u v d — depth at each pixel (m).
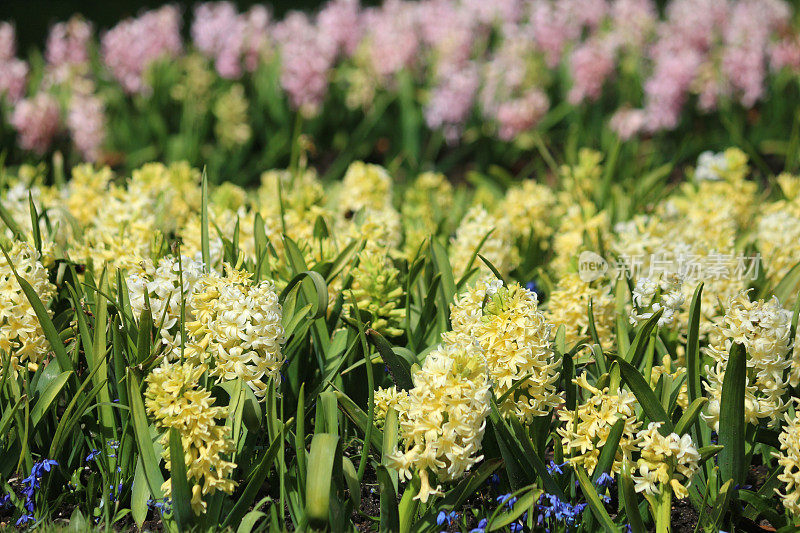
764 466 2.93
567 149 6.43
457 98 7.32
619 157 7.02
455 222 4.81
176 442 2.23
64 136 7.36
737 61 7.30
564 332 2.73
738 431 2.46
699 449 2.43
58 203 4.09
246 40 7.91
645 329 2.61
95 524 2.58
